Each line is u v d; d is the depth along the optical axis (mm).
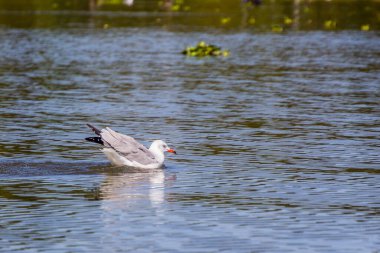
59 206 14320
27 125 22062
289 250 12141
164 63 36250
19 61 36156
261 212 14109
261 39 46188
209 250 12086
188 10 63719
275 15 59844
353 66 35250
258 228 13195
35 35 46969
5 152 18703
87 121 22781
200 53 39312
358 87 29469
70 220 13492
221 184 16078
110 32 49094
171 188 15688
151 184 15992
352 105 25703
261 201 14836
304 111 24609
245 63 36281
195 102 26125
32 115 23594
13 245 12234
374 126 22312
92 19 56531
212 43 44156
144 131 21453
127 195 15156
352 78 31734
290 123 22672
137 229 13055
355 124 22578
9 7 63875
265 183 16203
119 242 12406
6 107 24906
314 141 20312
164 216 13789
